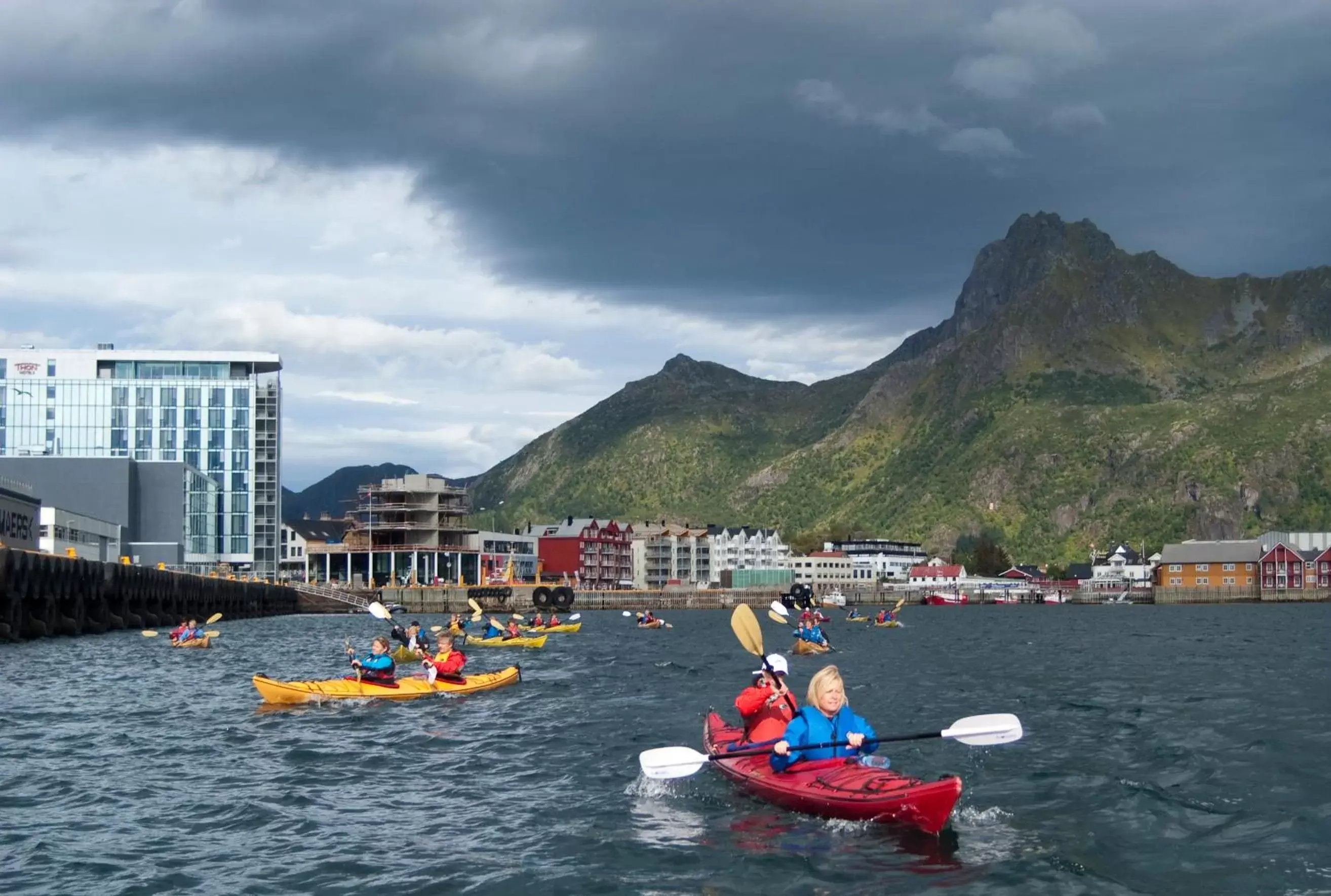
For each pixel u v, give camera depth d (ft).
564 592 525.75
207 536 545.85
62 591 231.50
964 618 488.02
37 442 554.46
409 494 619.67
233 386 568.41
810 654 214.90
